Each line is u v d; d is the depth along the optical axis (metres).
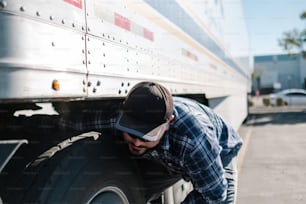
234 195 2.22
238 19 8.72
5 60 1.12
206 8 4.45
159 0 2.62
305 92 23.22
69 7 1.41
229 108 6.50
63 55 1.36
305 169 5.51
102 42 1.67
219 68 5.41
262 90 42.03
